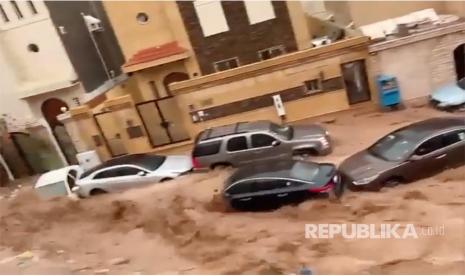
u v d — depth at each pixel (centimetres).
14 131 2405
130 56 2486
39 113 2519
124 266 1317
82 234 1592
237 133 1853
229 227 1462
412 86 2156
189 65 2416
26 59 2452
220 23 2345
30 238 1633
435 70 2127
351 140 1928
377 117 2111
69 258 1425
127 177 1894
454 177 1473
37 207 1895
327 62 2111
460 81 2105
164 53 2388
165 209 1648
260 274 1168
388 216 1338
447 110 2003
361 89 2164
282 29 2362
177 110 2194
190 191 1755
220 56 2402
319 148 1817
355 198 1473
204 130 2120
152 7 2400
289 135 1867
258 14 2338
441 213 1298
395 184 1498
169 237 1464
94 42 2780
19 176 2472
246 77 2131
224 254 1306
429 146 1487
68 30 2539
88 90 2572
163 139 2244
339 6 2833
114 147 2264
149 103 2173
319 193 1468
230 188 1543
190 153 2169
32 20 2383
